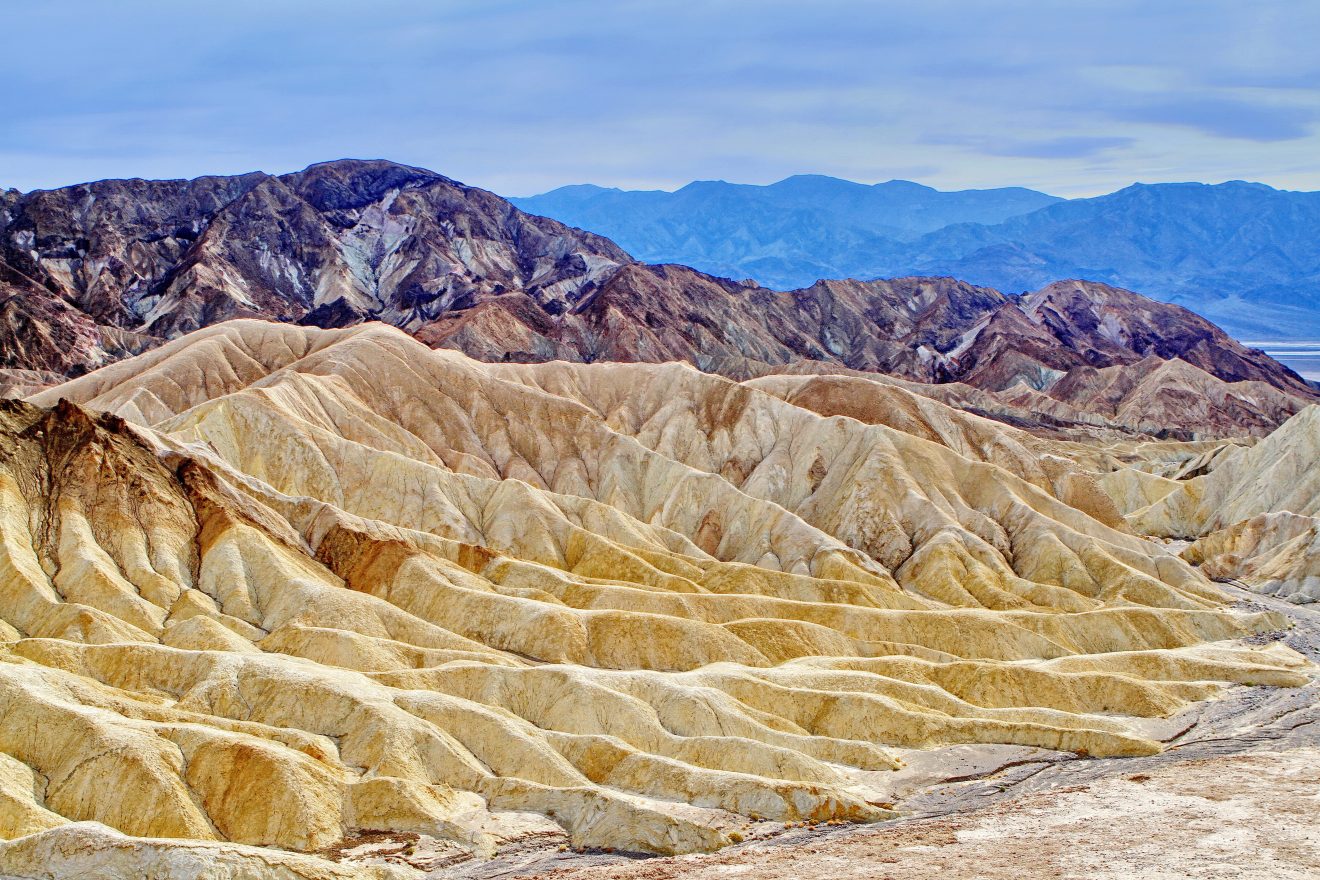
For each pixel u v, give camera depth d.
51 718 67.56
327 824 64.69
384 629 98.62
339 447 143.00
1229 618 122.12
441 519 134.12
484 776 71.62
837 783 74.56
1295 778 67.75
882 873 54.53
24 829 60.34
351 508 137.25
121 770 64.62
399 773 69.94
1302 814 60.00
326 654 89.44
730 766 75.25
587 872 58.53
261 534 109.69
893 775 77.25
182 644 89.56
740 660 99.56
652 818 65.50
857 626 112.19
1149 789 67.31
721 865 58.91
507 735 75.31
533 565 118.25
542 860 62.78
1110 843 57.25
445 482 140.62
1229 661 106.50
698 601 112.38
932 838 61.12
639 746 78.31
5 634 86.38
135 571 100.62
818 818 68.56
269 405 144.62
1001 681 95.75
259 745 67.81
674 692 82.88
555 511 137.88
